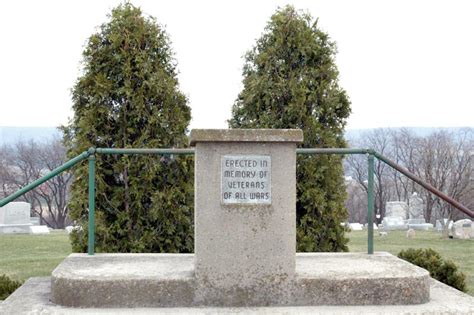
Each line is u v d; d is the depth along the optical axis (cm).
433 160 4019
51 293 458
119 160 710
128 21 737
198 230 448
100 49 729
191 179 729
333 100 781
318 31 806
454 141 4253
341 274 458
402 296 449
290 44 786
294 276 450
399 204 3250
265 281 448
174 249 714
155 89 720
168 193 707
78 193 710
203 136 445
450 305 446
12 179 4572
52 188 4559
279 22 795
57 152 4656
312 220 754
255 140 449
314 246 752
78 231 717
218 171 451
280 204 453
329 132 775
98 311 426
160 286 441
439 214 3856
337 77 794
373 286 448
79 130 722
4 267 1287
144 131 719
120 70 726
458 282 705
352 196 4619
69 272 463
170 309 434
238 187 452
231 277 447
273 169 454
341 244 763
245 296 446
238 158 452
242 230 450
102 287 436
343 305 446
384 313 427
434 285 527
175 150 534
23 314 419
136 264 507
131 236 706
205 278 445
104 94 715
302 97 770
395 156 4722
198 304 444
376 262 518
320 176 758
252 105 797
